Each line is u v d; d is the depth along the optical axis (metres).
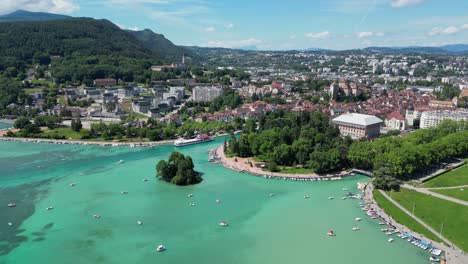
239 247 192.88
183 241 198.62
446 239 196.62
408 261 179.50
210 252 187.88
